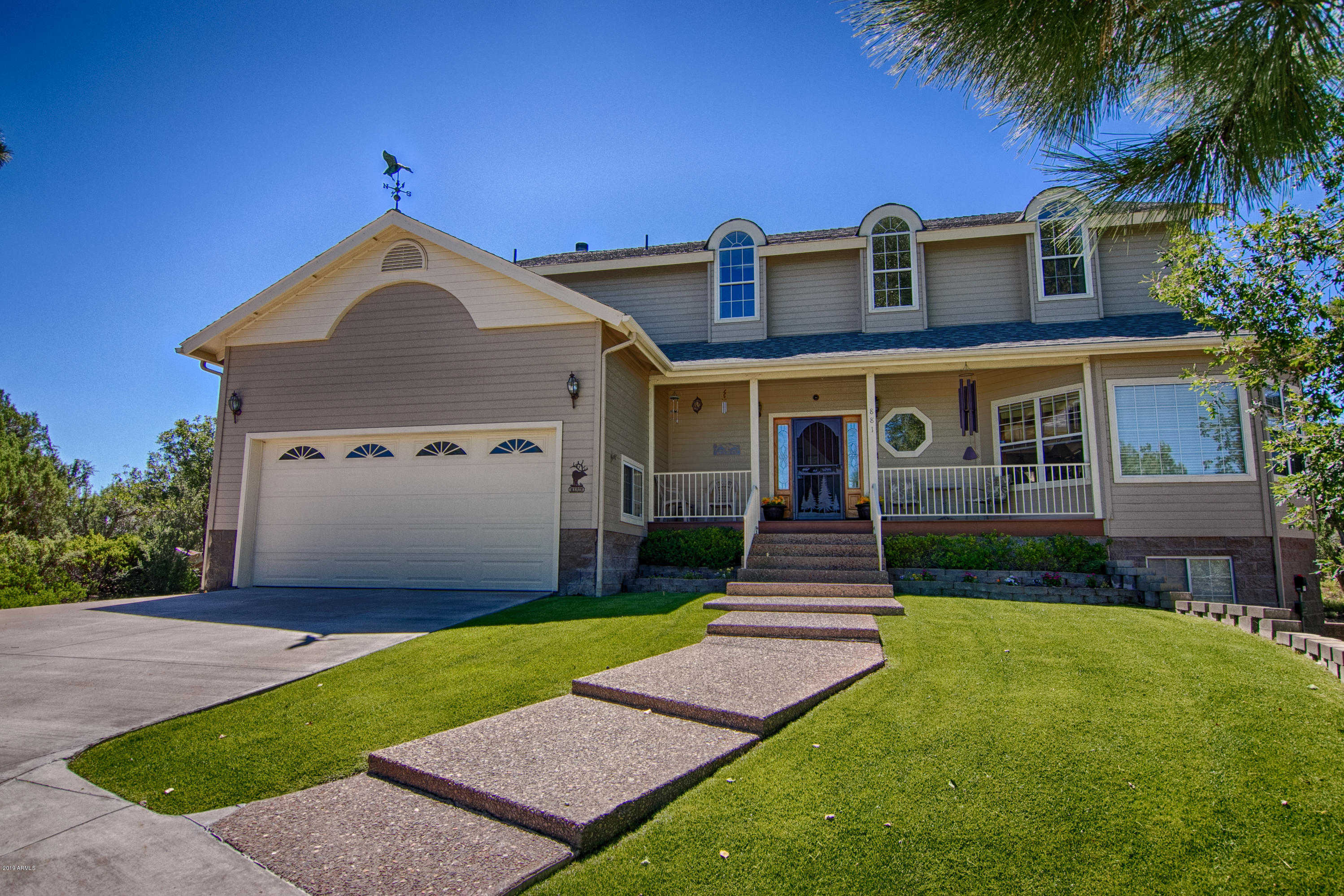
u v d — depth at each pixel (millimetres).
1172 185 3234
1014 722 4234
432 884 2730
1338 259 5941
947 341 12547
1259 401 8969
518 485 10844
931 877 2773
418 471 11258
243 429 11836
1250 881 2709
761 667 5543
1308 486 5840
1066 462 11664
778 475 13727
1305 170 2961
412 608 9039
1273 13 2574
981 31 2893
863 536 10867
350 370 11578
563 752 3936
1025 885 2719
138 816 3447
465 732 4320
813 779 3604
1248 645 6020
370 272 11680
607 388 10883
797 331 14680
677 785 3549
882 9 3020
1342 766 3570
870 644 6414
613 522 10906
